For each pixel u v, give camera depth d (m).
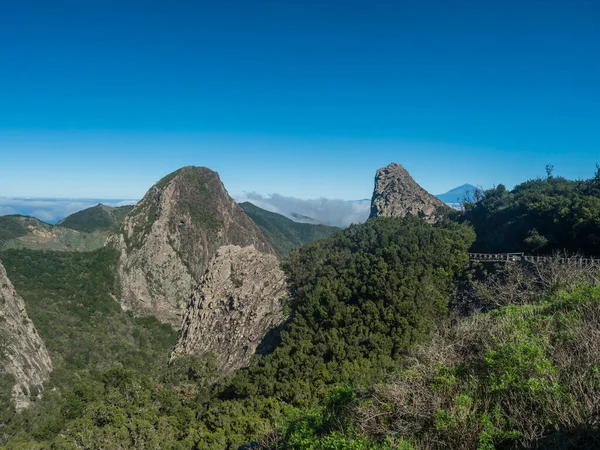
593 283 16.20
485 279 34.00
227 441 23.44
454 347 12.40
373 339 29.14
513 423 8.01
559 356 9.68
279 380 30.00
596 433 7.07
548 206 39.97
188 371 44.72
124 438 29.42
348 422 10.27
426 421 8.98
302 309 38.56
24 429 41.59
